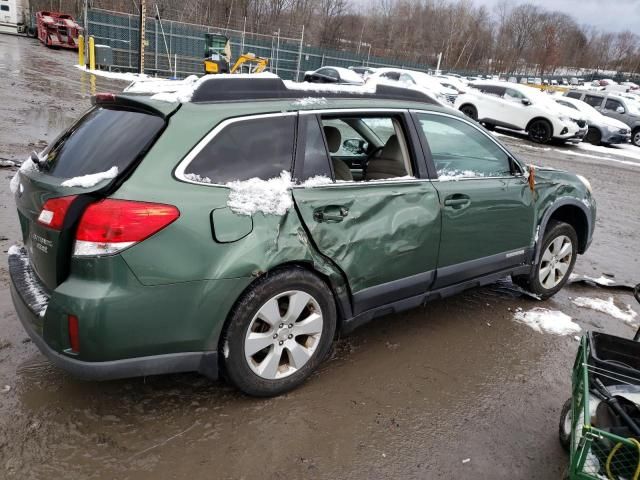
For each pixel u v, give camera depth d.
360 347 3.62
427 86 20.30
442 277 3.62
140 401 2.82
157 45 25.45
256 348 2.76
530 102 17.64
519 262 4.24
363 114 3.27
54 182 2.49
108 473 2.33
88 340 2.31
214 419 2.73
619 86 48.22
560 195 4.43
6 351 3.13
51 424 2.58
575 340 4.04
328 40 50.66
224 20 42.19
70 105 12.24
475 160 3.88
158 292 2.39
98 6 34.12
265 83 2.96
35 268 2.68
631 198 10.52
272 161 2.82
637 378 2.46
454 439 2.77
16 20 37.41
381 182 3.25
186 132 2.56
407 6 62.34
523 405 3.14
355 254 3.03
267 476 2.40
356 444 2.66
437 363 3.50
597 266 6.07
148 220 2.33
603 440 2.12
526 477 2.56
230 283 2.55
